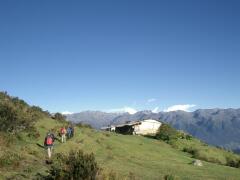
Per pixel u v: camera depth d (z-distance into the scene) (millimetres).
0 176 19516
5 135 31422
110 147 43250
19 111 40781
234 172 40188
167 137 69938
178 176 30969
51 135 28797
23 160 25141
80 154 19516
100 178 19000
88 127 62625
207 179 31922
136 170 30875
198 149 61031
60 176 18438
